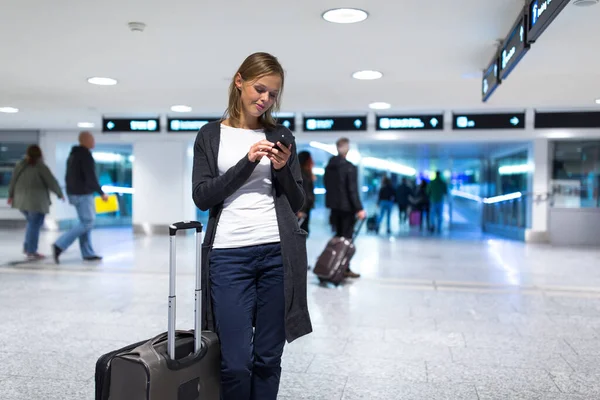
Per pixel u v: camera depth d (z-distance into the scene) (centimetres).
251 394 255
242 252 242
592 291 714
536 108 1066
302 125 1137
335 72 736
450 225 1808
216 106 1048
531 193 1380
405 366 414
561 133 1289
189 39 580
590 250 1212
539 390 368
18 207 920
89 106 1054
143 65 698
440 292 696
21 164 920
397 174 1770
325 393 360
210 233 247
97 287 705
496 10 483
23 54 644
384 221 1817
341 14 498
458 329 520
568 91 870
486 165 1791
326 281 743
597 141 1353
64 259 954
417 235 1591
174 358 226
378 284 748
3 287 701
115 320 539
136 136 1468
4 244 1177
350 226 775
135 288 700
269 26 535
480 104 1019
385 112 1146
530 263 983
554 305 627
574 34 546
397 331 511
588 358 437
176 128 1167
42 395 348
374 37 570
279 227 247
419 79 779
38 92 896
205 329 249
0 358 421
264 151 229
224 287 242
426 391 365
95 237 1376
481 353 447
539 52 620
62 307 593
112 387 218
